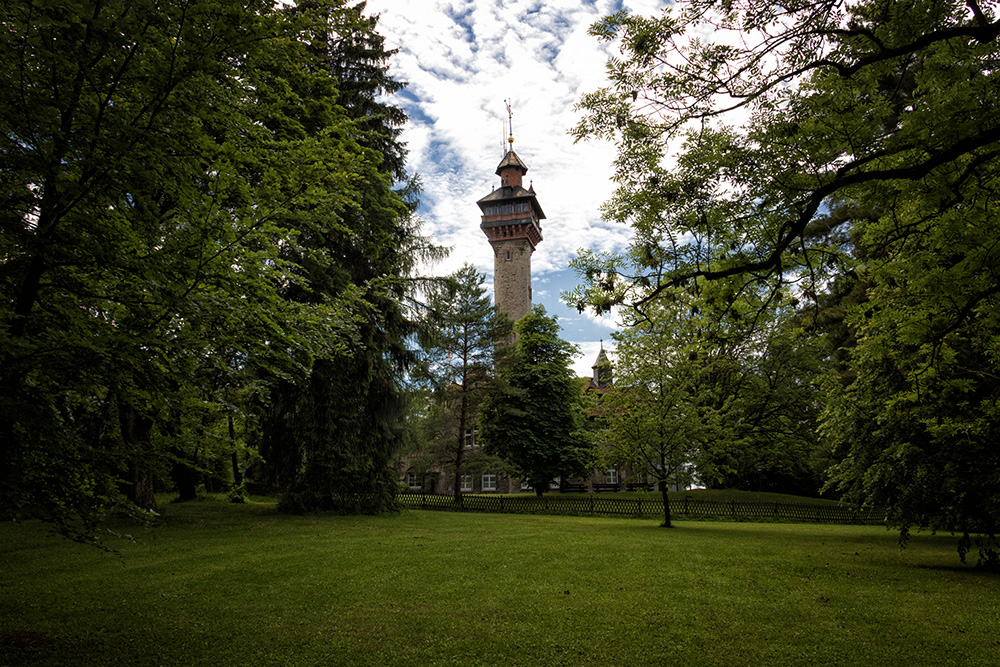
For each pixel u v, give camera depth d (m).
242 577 9.91
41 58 5.62
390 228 19.55
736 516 29.34
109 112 5.99
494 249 66.19
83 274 6.50
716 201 7.15
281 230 8.27
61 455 5.80
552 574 10.54
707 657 6.27
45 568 10.59
